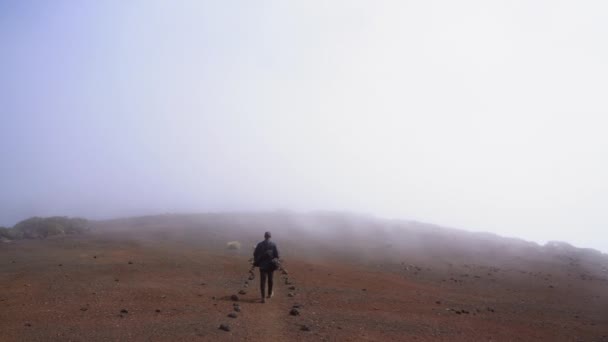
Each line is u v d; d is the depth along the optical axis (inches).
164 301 485.4
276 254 530.6
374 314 487.2
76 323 392.5
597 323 533.6
